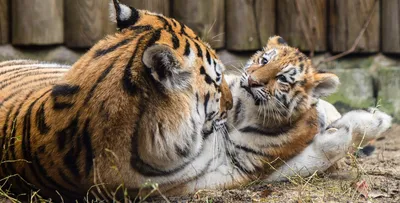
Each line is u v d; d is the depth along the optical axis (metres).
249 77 9.01
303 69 9.30
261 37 12.88
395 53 13.39
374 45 13.29
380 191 8.37
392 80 13.23
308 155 9.16
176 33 7.66
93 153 7.31
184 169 7.95
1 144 7.74
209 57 7.83
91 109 7.23
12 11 11.84
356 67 13.33
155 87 7.12
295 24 12.95
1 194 7.75
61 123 7.36
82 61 7.53
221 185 8.59
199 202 7.91
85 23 12.11
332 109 10.59
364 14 13.14
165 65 7.02
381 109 13.12
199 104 7.62
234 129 9.00
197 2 12.39
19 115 7.73
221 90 8.12
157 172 7.70
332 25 13.20
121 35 7.55
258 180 8.95
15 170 7.74
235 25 12.74
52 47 12.15
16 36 11.86
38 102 7.69
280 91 9.02
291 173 9.05
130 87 7.13
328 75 9.40
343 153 9.17
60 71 9.73
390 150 11.16
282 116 9.02
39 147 7.46
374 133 9.28
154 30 7.54
